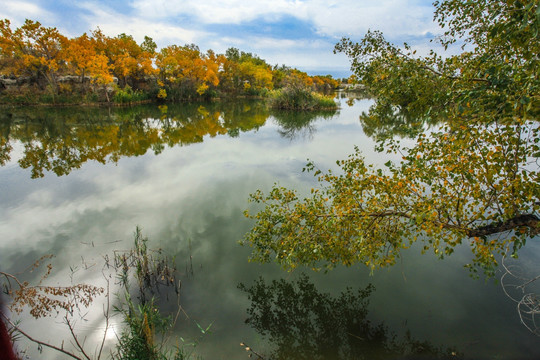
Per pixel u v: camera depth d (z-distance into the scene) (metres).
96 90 40.47
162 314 5.06
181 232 7.86
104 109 36.53
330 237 4.55
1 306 1.33
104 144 18.95
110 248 7.05
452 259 6.51
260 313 5.20
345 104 50.97
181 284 5.85
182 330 4.76
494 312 5.02
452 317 4.98
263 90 73.44
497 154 3.08
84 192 10.80
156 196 10.38
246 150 17.39
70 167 14.01
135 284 5.75
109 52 47.38
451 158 3.32
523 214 3.21
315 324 5.01
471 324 4.82
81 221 8.48
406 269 6.24
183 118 32.12
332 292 5.75
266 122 29.83
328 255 4.68
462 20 4.20
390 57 4.63
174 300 5.41
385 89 4.73
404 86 4.47
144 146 18.59
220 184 11.49
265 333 4.80
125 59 43.88
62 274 6.00
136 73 48.53
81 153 16.67
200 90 53.41
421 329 4.80
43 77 38.91
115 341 4.41
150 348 3.79
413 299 5.44
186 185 11.46
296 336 4.77
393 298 5.49
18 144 18.38
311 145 18.48
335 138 20.67
